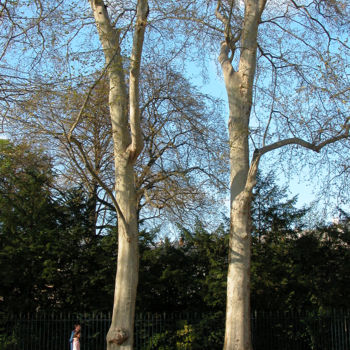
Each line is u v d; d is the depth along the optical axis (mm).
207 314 14781
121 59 10422
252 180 11211
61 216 15578
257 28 12680
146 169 17297
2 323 13242
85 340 13844
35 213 14883
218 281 14961
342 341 14367
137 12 10727
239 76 12461
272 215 16750
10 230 14555
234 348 10820
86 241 15531
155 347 14141
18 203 15117
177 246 18078
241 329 10938
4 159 16859
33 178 15750
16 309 13984
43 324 13789
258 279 15516
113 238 15227
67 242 14719
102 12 11914
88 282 14695
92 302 14727
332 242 16625
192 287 15719
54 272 14227
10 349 12938
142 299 15047
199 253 16438
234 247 11406
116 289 11062
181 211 18281
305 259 16203
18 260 14117
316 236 16875
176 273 15477
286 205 16828
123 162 11477
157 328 14312
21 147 16219
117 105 11688
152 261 16016
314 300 15648
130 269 11070
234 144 12094
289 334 14867
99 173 19297
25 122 10758
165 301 16000
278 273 15828
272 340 14828
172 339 14164
